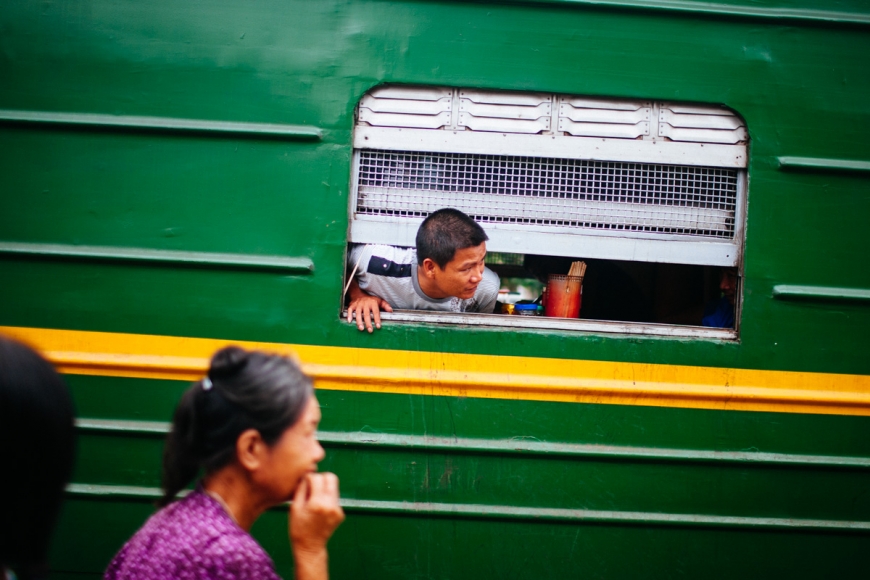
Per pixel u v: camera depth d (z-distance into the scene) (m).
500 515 2.36
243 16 2.34
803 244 2.44
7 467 0.86
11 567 0.91
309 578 1.24
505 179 2.43
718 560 2.44
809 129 2.44
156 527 1.19
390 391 2.34
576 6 2.38
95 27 2.31
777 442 2.44
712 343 2.41
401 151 2.41
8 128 2.30
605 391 2.38
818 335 2.45
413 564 2.37
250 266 2.33
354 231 2.40
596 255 2.44
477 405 2.36
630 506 2.41
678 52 2.40
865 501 2.47
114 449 2.33
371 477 2.35
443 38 2.36
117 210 2.33
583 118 2.41
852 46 2.45
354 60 2.35
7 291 2.30
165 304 2.33
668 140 2.43
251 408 1.15
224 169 2.34
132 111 2.32
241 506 1.22
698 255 2.46
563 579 2.40
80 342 2.31
